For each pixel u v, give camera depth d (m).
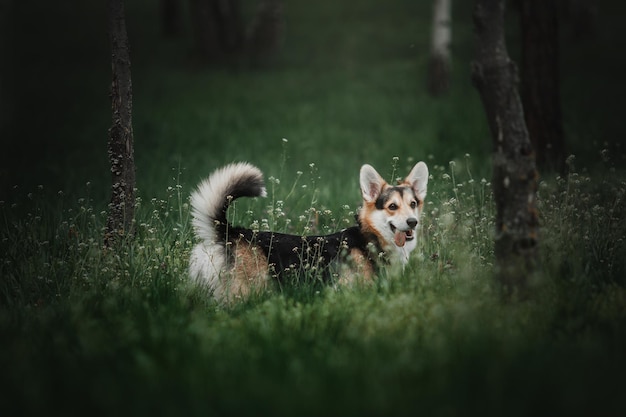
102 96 31.44
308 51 44.28
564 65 33.91
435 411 5.46
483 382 5.91
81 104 29.73
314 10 56.22
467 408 5.50
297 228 12.20
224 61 41.09
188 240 10.85
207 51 40.81
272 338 7.22
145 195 14.37
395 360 6.47
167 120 25.31
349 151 21.31
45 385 6.16
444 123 23.45
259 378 6.16
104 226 11.48
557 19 16.56
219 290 9.27
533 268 8.17
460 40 38.62
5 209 12.91
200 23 40.62
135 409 5.60
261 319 7.77
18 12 54.38
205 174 16.89
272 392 5.80
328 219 12.55
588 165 17.19
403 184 10.36
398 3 56.06
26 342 7.46
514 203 8.16
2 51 24.78
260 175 9.52
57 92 32.72
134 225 10.74
